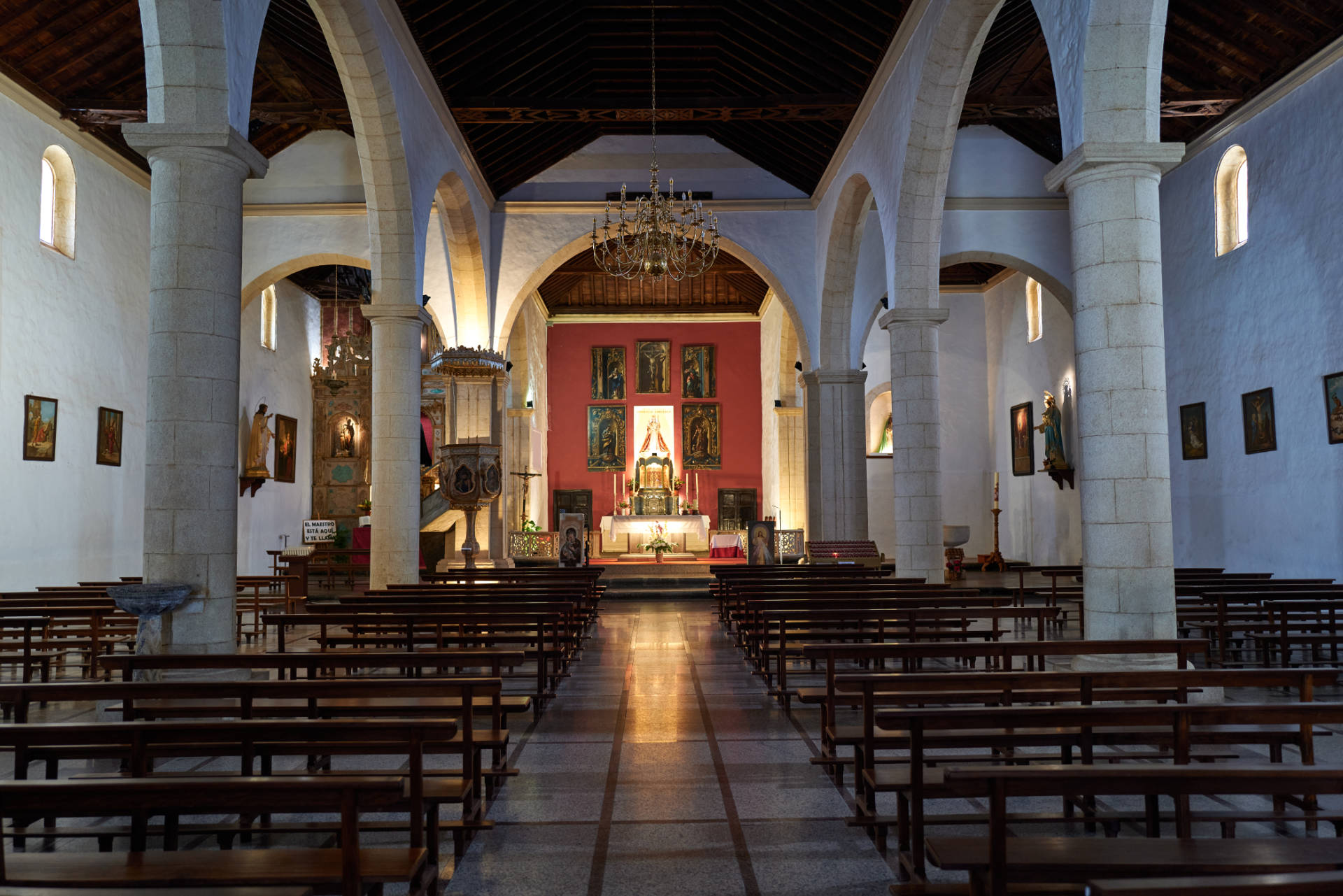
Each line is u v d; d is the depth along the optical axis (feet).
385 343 44.80
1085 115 25.95
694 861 15.40
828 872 14.94
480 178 61.21
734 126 63.21
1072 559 71.10
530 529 82.53
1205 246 51.31
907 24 42.50
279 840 16.33
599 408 99.81
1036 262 62.13
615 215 65.57
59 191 47.85
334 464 83.61
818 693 21.26
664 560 83.82
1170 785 10.27
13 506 43.37
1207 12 43.47
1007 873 10.25
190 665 19.38
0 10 39.83
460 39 46.65
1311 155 43.52
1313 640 30.45
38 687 15.16
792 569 48.47
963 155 62.39
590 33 51.80
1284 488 45.55
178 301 24.71
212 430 24.91
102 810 12.07
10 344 43.16
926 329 45.60
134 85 47.42
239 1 26.11
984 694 19.62
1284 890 6.96
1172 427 54.44
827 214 63.10
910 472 45.80
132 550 53.88
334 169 63.05
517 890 14.28
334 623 27.25
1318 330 43.19
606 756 21.99
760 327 99.71
